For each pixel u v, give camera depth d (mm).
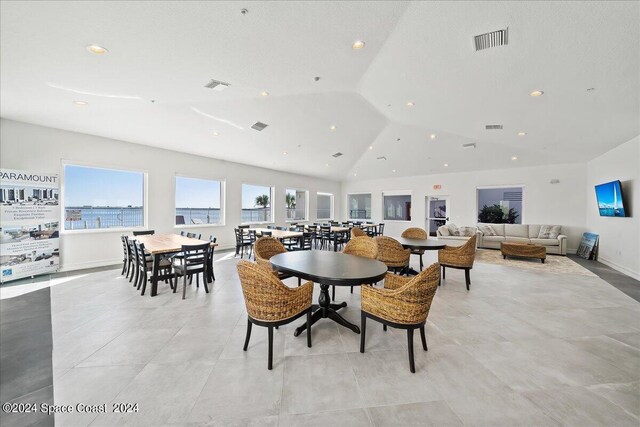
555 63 2814
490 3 2117
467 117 5035
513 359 2135
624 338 2486
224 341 2412
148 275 4348
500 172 8781
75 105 3963
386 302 2053
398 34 2691
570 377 1909
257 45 2744
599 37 2320
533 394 1729
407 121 6062
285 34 2574
